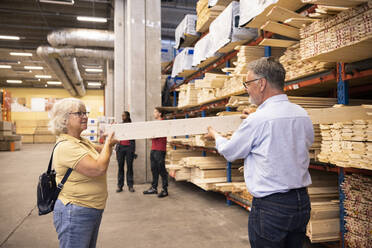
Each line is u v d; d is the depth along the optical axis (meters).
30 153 14.81
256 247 1.38
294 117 1.36
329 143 2.52
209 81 4.81
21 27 14.99
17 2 12.30
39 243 3.20
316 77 2.85
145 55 6.80
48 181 1.62
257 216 1.36
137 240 3.22
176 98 9.77
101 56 15.05
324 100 3.10
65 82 22.72
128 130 1.72
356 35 1.93
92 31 13.16
